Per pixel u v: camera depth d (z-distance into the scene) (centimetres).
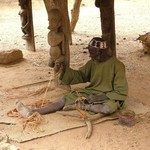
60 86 446
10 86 502
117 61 416
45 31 848
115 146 352
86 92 425
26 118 396
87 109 404
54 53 440
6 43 741
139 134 373
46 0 515
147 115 410
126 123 389
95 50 407
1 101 451
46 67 588
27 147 349
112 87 416
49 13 438
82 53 664
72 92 432
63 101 418
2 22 959
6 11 1077
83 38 776
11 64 605
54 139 363
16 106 419
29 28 662
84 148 348
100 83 423
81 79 439
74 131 377
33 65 600
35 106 429
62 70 439
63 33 441
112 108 396
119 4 1188
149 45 637
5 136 356
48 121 393
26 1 647
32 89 493
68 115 403
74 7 780
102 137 367
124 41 739
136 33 812
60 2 437
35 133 371
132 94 471
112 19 527
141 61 611
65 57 443
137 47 691
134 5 1171
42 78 533
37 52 673
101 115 399
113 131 378
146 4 1184
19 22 955
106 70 414
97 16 1020
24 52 671
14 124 389
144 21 949
